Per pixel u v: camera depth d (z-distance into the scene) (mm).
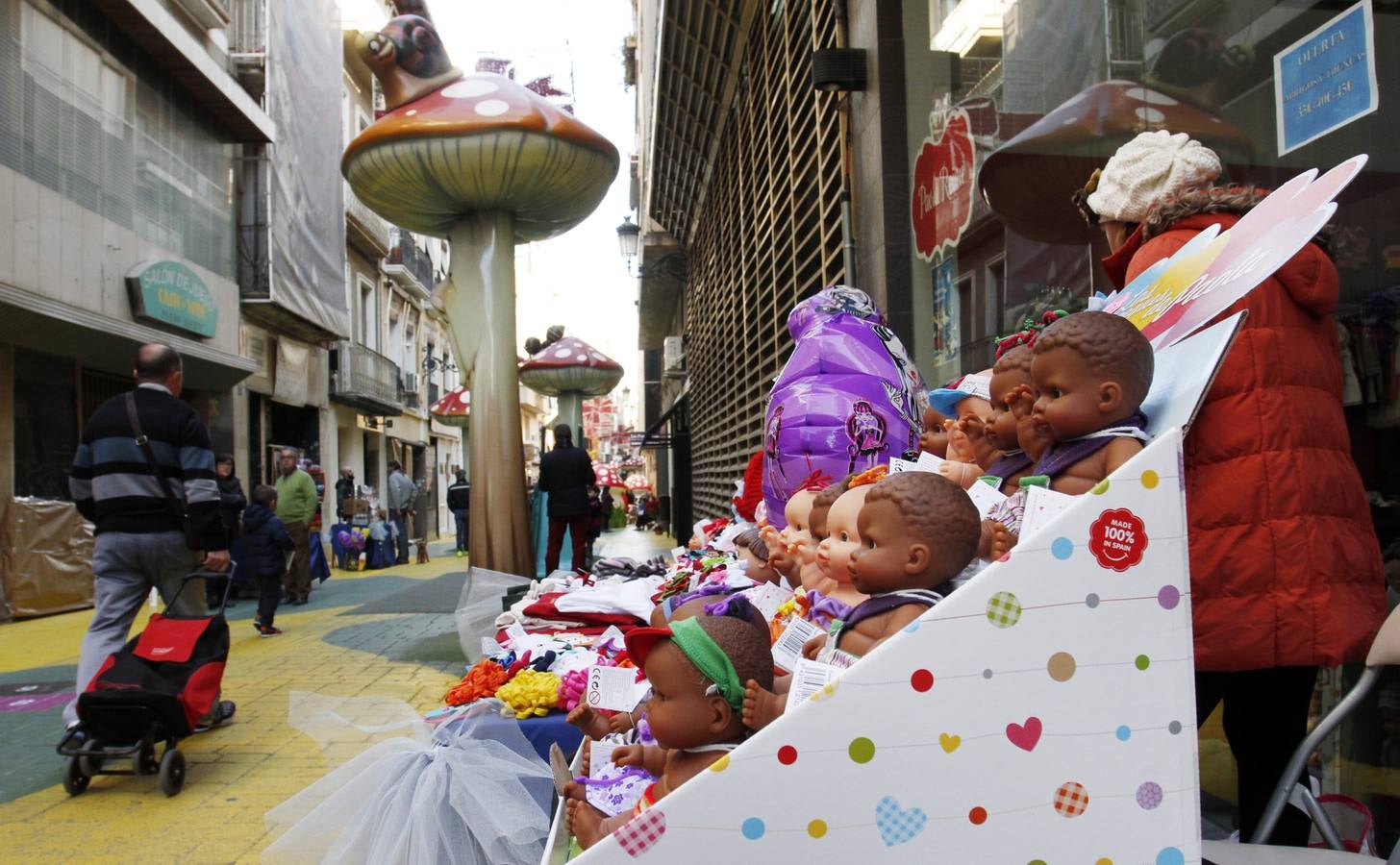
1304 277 1573
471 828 2119
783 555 2176
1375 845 2084
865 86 5594
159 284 12297
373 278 24812
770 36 9031
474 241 6207
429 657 6227
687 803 1012
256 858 2943
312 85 17922
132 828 3256
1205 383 1258
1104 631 1044
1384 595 1578
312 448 19656
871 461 2625
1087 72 3523
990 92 4332
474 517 6172
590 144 5633
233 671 5977
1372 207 2350
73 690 5699
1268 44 2680
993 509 1486
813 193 7270
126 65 12086
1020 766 1029
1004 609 1037
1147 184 1941
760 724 1230
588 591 3660
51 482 10664
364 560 16375
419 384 30969
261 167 15680
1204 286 1437
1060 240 3771
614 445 68875
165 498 4074
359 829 2221
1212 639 1560
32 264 9961
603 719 1797
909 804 1018
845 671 1028
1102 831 1033
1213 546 1558
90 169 11203
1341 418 1616
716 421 14242
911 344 5133
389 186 5746
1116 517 1053
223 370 14297
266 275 15578
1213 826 2041
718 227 14047
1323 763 2277
